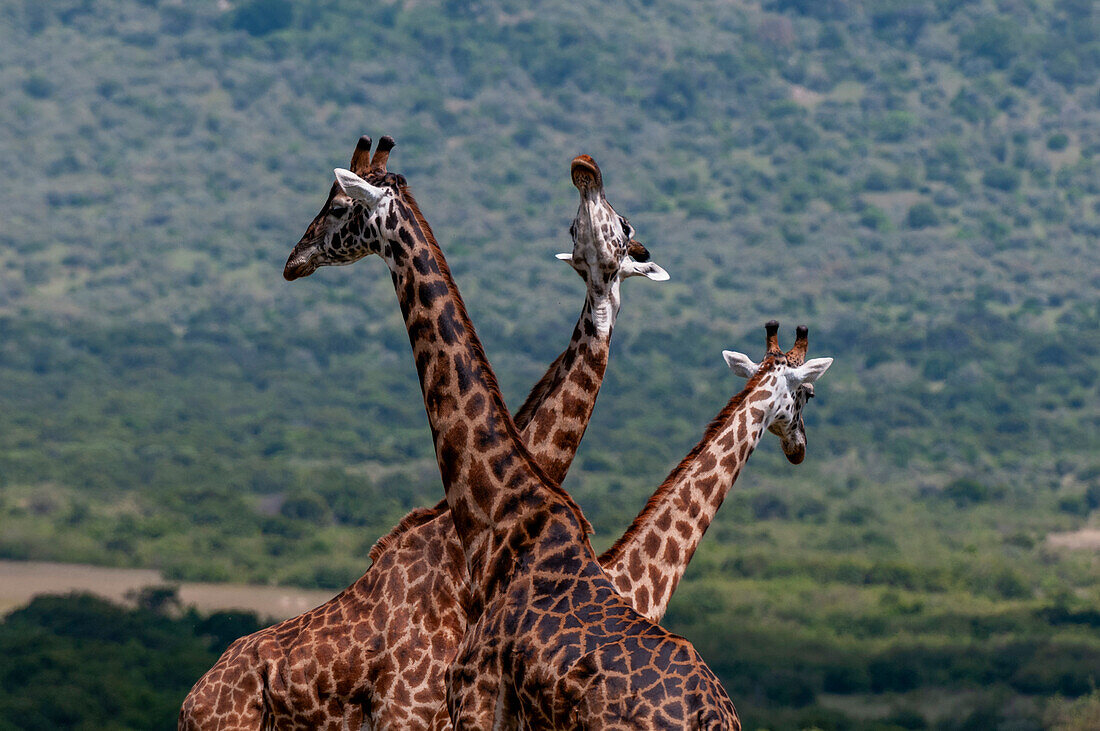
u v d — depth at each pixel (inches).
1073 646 2314.2
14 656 1860.2
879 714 1830.7
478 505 337.1
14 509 4082.2
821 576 3449.8
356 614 395.2
